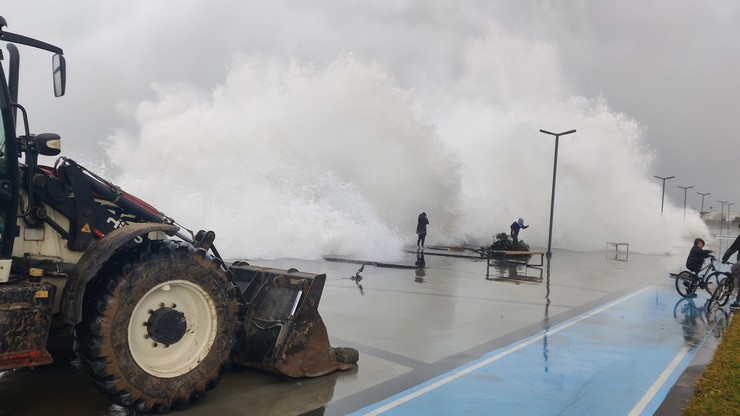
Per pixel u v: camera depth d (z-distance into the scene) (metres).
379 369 5.80
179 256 4.45
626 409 4.75
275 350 5.15
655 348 7.05
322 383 5.29
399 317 8.53
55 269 4.47
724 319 9.45
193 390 4.50
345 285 11.78
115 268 4.20
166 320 4.37
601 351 6.82
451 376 5.61
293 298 5.37
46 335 3.96
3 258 3.99
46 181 4.50
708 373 5.86
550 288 12.74
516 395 5.07
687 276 12.12
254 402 4.71
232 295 4.82
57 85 4.55
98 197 4.98
